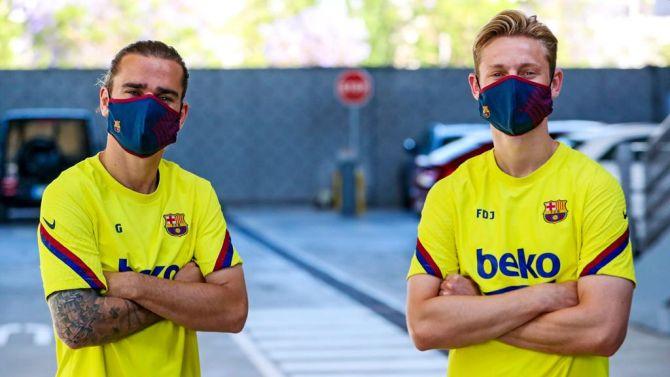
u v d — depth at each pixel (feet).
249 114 76.18
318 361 26.48
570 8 125.80
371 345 28.60
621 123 77.51
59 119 62.18
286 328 31.09
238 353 27.43
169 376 11.07
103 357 10.90
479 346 10.92
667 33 122.01
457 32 126.72
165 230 11.21
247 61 131.23
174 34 128.06
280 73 76.18
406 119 76.23
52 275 10.72
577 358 10.77
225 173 76.28
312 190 76.69
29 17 124.36
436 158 59.67
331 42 133.49
